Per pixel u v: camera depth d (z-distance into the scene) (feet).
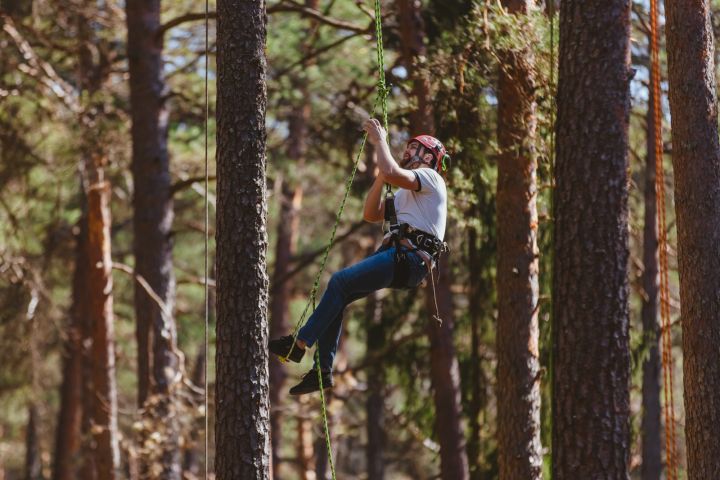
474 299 54.39
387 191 25.50
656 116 35.37
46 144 63.31
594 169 29.14
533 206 39.50
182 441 54.08
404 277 24.79
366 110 56.24
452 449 51.42
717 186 33.86
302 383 25.54
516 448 39.63
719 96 43.34
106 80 64.13
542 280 47.70
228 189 26.66
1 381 80.48
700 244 33.78
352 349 105.29
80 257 75.97
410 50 44.65
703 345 33.81
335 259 95.71
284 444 109.29
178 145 71.77
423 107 42.37
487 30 36.37
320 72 59.67
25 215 68.44
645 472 53.31
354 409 97.35
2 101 57.62
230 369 26.68
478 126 41.14
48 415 107.04
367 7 49.03
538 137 38.06
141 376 55.06
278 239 80.84
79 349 76.69
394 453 89.04
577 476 28.81
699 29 33.73
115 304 89.04
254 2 26.96
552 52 33.55
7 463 121.29
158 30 54.54
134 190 55.47
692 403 34.09
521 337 39.55
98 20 61.46
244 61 26.73
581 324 28.96
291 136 71.56
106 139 56.90
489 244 51.90
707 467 33.68
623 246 29.17
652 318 53.57
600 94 29.25
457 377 51.75
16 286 66.54
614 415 28.78
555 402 29.50
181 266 89.56
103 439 59.82
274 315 79.97
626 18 29.50
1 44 58.08
